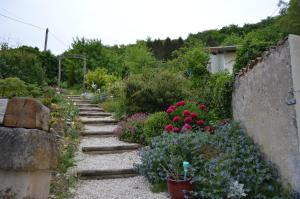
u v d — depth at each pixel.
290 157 3.16
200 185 3.44
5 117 2.67
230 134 4.48
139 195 3.65
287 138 3.22
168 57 26.92
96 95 11.45
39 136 2.76
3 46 11.45
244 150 3.89
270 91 3.62
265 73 3.76
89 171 4.27
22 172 2.62
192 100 6.89
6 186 2.60
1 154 2.57
